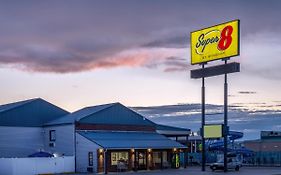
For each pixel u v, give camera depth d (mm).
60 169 48438
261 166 66500
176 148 54906
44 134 55219
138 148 50281
